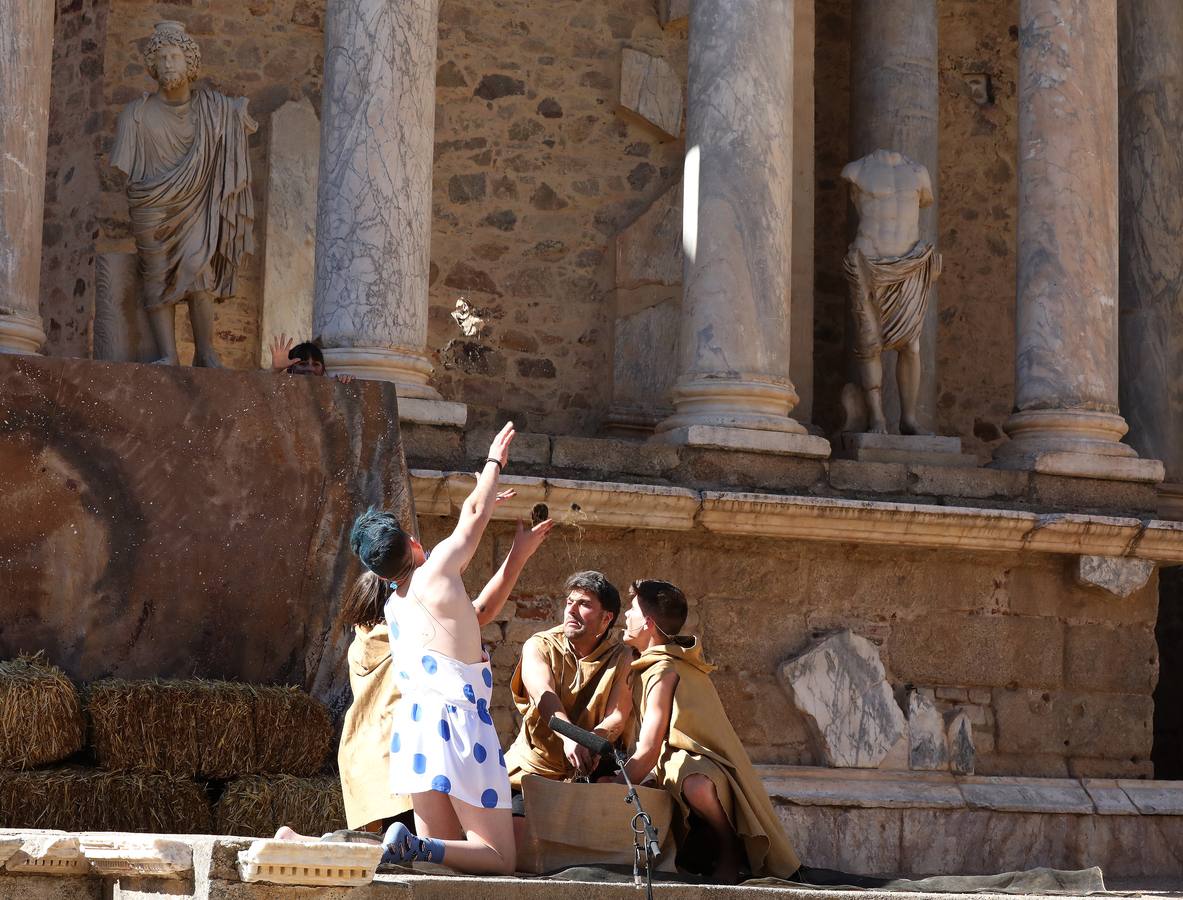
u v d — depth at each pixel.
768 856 8.57
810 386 15.97
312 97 15.75
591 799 8.25
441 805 7.62
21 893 6.57
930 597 13.48
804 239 16.09
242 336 15.26
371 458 11.20
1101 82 14.84
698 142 13.93
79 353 15.02
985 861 12.87
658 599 8.81
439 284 15.96
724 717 8.79
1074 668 13.80
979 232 18.58
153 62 13.37
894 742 13.02
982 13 18.88
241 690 9.79
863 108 16.86
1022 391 14.62
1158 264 16.56
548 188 16.38
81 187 15.29
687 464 13.18
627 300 16.27
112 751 9.42
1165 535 13.80
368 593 8.17
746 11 13.90
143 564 10.62
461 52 16.28
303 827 9.58
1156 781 13.62
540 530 8.62
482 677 7.82
